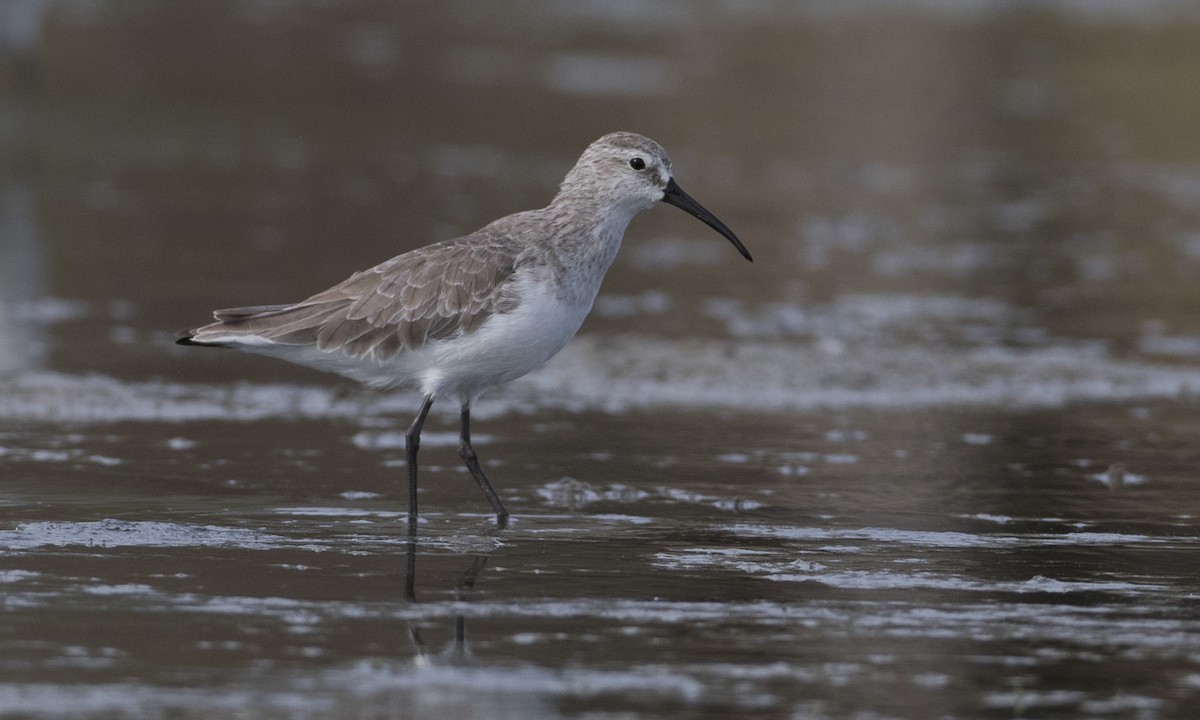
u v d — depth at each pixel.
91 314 17.30
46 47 35.75
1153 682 7.70
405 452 12.66
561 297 10.88
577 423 13.82
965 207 25.00
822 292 19.62
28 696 7.20
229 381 14.93
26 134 27.94
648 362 15.88
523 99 31.86
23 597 8.58
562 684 7.54
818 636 8.30
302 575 9.21
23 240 20.70
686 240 22.89
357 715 7.10
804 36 40.09
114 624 8.20
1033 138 30.19
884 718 7.21
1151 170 28.00
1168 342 17.27
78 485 11.26
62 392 14.13
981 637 8.33
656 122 30.05
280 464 12.13
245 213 22.75
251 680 7.48
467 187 24.59
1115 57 37.94
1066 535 10.48
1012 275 20.73
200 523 10.36
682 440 13.24
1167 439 13.41
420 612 8.56
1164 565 9.77
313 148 27.70
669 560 9.74
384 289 10.70
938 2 44.91
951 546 10.17
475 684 7.50
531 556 9.80
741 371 15.62
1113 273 20.95
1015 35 40.38
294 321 10.66
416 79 33.78
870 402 14.79
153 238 21.11
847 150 28.75
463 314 10.61
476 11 43.72
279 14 41.72
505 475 12.03
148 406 13.85
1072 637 8.34
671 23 42.16
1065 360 16.28
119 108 30.48
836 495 11.54
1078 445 13.21
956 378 15.57
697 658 7.94
